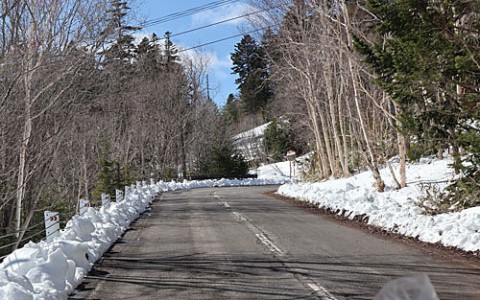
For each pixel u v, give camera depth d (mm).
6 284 6781
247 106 87062
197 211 21312
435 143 13664
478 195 13664
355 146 36594
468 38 11641
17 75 13758
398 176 25094
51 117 16547
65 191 24359
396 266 9406
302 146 66562
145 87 45406
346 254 10711
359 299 7238
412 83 12320
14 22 13977
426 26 11383
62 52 14797
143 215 20359
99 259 10867
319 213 19500
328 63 27781
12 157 15953
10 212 17750
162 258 10844
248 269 9469
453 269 9094
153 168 52094
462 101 12375
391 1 12023
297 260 10156
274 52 37250
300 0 27344
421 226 12766
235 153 66875
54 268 7973
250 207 22500
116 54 17422
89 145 29953
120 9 16344
